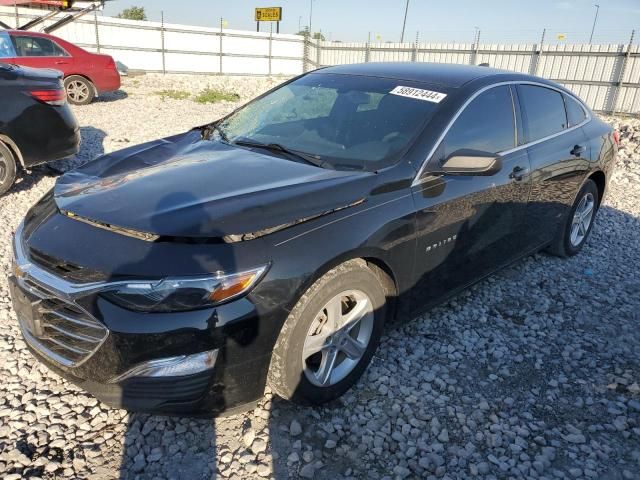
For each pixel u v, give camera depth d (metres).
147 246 2.27
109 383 2.26
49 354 2.47
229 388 2.35
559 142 4.29
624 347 3.60
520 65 20.27
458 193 3.22
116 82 13.68
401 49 24.02
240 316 2.25
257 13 34.84
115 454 2.47
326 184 2.72
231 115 4.03
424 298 3.29
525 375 3.24
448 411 2.86
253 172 2.88
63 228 2.49
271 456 2.49
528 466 2.54
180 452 2.49
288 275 2.37
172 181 2.76
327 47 27.58
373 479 2.42
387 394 2.96
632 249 5.45
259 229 2.36
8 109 5.59
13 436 2.54
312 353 2.63
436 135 3.16
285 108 3.77
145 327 2.16
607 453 2.66
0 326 3.42
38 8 22.06
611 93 18.05
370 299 2.84
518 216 3.90
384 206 2.80
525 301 4.16
